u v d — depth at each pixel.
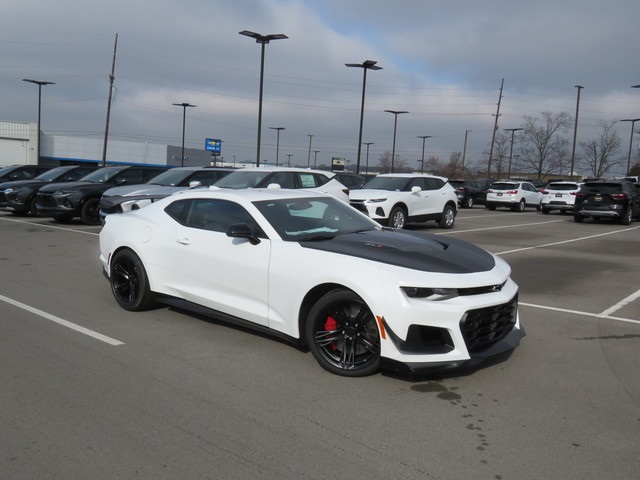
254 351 5.04
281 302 4.80
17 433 3.45
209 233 5.50
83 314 6.19
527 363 4.89
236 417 3.72
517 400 4.08
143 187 13.80
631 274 9.60
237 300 5.22
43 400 3.93
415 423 3.67
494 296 4.35
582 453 3.31
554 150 61.47
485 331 4.32
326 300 4.45
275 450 3.29
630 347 5.41
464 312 4.10
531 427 3.65
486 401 4.05
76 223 15.89
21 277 8.17
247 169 13.38
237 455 3.22
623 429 3.64
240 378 4.41
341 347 4.52
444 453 3.29
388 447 3.34
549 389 4.30
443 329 4.09
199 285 5.55
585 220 22.94
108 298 6.95
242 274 5.10
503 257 11.45
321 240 4.96
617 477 3.06
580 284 8.64
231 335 5.50
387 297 4.11
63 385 4.20
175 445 3.33
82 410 3.78
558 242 14.26
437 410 3.88
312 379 4.40
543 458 3.25
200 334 5.52
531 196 29.88
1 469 3.04
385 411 3.85
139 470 3.05
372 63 30.75
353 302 4.35
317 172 13.77
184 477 2.99
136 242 6.09
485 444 3.40
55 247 11.19
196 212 5.80
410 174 16.86
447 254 4.68
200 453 3.24
